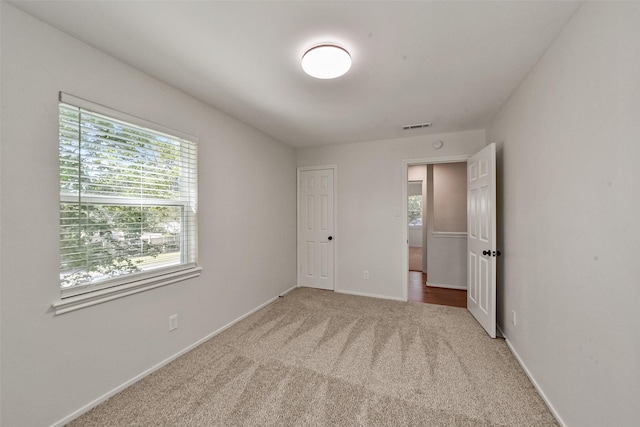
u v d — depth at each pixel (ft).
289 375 6.22
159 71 6.15
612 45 3.52
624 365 3.32
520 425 4.78
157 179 6.61
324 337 8.14
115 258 5.70
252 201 10.21
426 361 6.80
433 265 14.47
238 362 6.77
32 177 4.42
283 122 9.70
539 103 5.73
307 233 13.73
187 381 6.01
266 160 11.14
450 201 14.33
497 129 8.79
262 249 10.85
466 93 7.32
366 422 4.83
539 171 5.71
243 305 9.64
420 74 6.30
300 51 5.39
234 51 5.39
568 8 4.25
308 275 13.74
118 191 5.75
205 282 7.94
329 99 7.70
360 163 12.53
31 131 4.40
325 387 5.79
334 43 5.10
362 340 7.93
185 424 4.79
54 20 4.49
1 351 4.08
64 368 4.79
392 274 11.97
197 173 7.63
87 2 4.05
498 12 4.31
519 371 6.37
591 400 3.94
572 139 4.49
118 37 4.94
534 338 5.90
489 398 5.44
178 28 4.69
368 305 11.03
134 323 5.98
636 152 3.14
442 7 4.19
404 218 11.78
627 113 3.27
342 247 12.89
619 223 3.41
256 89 7.05
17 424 4.23
